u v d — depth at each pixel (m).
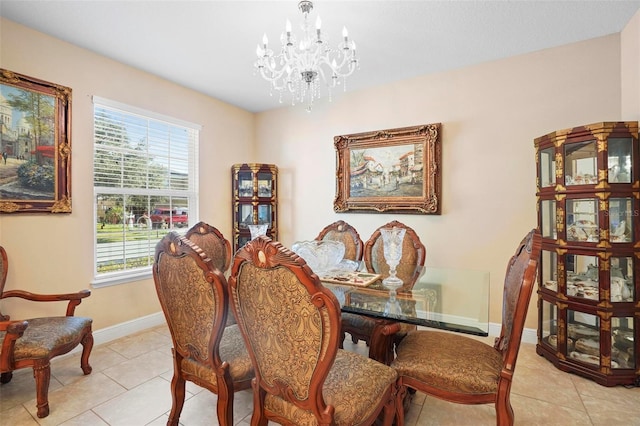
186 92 3.57
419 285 2.10
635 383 2.10
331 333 1.05
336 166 3.75
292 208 4.18
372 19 2.30
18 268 2.33
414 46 2.70
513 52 2.81
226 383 1.44
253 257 1.16
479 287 2.05
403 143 3.36
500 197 2.95
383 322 1.76
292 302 1.10
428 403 1.96
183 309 1.51
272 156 4.32
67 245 2.60
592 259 2.22
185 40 2.58
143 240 3.21
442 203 3.21
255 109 4.33
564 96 2.69
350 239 3.07
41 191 2.43
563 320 2.32
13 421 1.77
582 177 2.24
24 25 2.34
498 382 1.38
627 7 2.18
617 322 2.17
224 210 4.06
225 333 1.82
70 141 2.60
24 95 2.34
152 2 2.09
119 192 3.00
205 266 1.39
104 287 2.86
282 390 1.20
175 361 1.64
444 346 1.68
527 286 1.32
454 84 3.14
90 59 2.73
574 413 1.84
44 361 1.82
